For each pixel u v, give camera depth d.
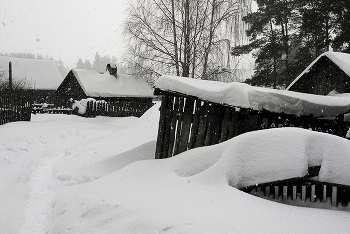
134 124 11.95
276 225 3.16
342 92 9.16
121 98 30.64
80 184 5.72
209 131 5.64
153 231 3.32
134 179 5.07
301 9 23.64
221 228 3.13
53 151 10.14
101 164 7.03
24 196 5.43
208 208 3.61
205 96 5.42
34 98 39.53
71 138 12.57
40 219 4.54
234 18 17.45
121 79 32.22
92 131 14.73
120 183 5.03
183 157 5.16
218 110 5.59
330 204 4.53
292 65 24.92
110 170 6.73
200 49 17.11
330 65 9.62
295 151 4.12
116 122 19.72
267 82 26.06
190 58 17.41
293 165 4.02
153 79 18.75
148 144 7.36
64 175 6.60
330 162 4.03
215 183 4.21
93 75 31.52
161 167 5.23
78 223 3.89
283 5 25.11
